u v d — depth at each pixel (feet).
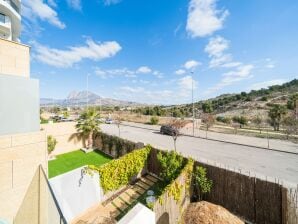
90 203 28.48
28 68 28.71
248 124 111.55
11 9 77.20
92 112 66.74
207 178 29.76
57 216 15.98
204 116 118.42
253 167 42.22
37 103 23.29
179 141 73.67
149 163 41.60
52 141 56.70
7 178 19.61
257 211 24.40
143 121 148.15
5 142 19.66
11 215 19.54
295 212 21.35
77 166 49.37
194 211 22.11
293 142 67.82
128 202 30.60
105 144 61.62
